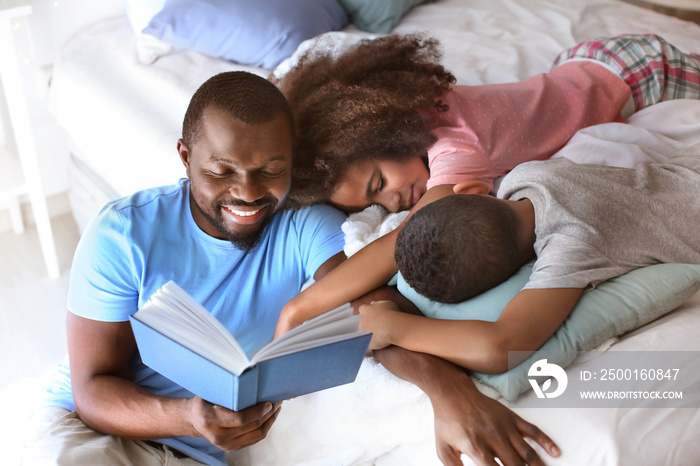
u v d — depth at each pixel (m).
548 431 0.87
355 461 1.09
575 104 1.45
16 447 1.58
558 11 2.09
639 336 0.94
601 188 1.02
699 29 2.02
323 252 1.16
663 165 1.13
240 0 1.79
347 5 1.98
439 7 2.16
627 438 0.83
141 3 1.89
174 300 0.83
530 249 1.01
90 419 1.07
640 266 0.98
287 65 1.62
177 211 1.12
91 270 1.07
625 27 2.04
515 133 1.35
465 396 0.89
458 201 0.94
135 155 1.64
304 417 1.11
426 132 1.26
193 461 1.14
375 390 1.02
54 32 2.07
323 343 0.80
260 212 1.04
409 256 0.93
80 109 1.87
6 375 1.78
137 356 1.16
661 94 1.53
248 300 1.14
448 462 0.89
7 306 2.00
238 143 0.95
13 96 1.86
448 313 0.98
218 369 0.78
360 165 1.21
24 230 2.30
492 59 1.82
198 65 1.83
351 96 1.24
